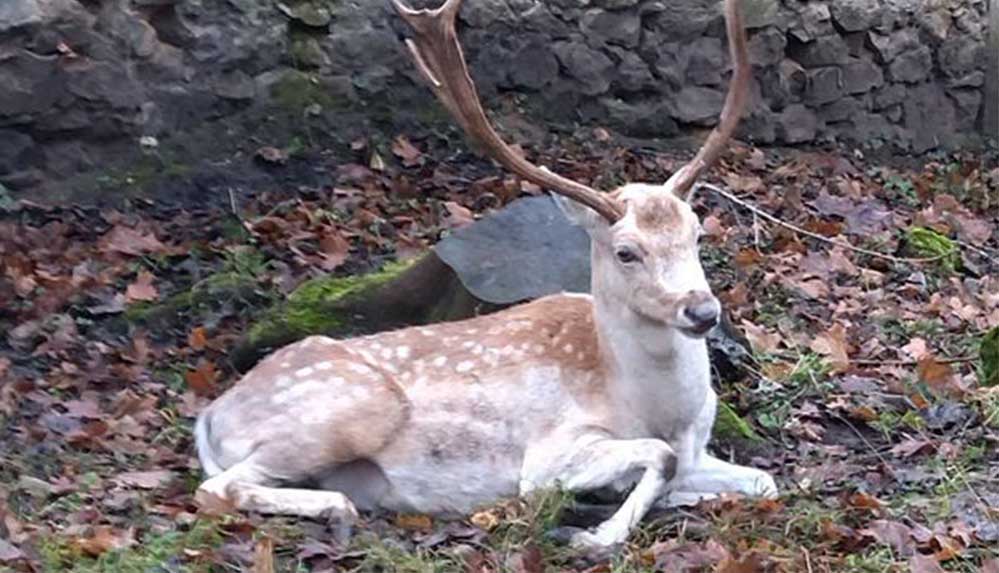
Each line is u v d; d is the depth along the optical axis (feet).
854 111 63.41
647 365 30.30
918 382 37.93
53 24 50.06
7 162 49.65
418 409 31.01
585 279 37.81
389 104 55.31
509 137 56.59
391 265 41.88
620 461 29.68
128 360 39.37
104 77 50.80
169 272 44.91
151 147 51.49
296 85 54.03
